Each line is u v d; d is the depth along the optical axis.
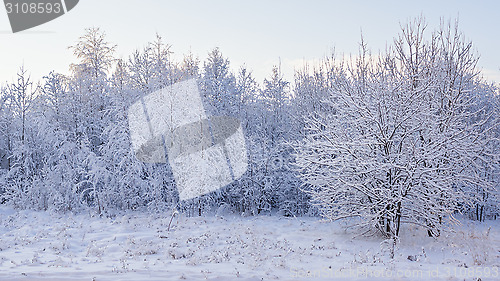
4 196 17.91
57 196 16.98
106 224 13.96
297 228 13.59
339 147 11.45
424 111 11.02
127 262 8.50
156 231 12.80
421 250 9.87
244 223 14.77
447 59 12.48
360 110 11.31
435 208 10.62
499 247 10.08
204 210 17.47
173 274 7.24
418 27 12.64
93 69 25.80
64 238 11.35
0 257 8.88
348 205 11.97
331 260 8.98
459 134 11.09
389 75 12.53
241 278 7.07
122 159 17.75
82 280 6.68
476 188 15.98
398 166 10.31
